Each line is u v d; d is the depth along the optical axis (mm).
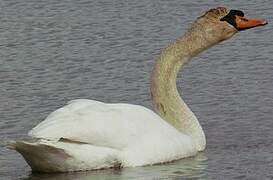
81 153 17094
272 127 20094
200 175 17328
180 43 19344
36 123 20391
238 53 25438
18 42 26859
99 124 17281
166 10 29312
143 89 22719
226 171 17547
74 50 25984
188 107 20094
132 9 29547
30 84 23219
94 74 23938
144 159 17625
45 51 25984
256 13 28719
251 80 23281
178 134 18344
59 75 23906
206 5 29609
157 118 18125
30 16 29156
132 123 17672
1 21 28750
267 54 25266
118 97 22219
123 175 17219
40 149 16828
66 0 30656
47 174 17312
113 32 27500
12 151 18781
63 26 28188
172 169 17672
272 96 22016
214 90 22641
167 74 19219
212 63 24719
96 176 17109
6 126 20234
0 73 24141
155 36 27047
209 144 19250
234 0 30031
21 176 17250
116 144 17438
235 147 19000
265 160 18125
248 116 20828
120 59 25141
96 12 29422
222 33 19406
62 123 17031
